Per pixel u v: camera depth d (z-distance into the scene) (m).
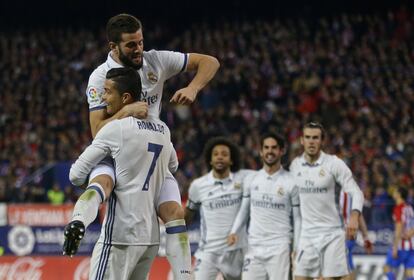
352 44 46.16
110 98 9.18
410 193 27.58
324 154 15.30
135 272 9.44
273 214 15.15
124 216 9.06
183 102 9.53
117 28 9.22
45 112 38.44
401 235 20.67
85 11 53.69
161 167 9.34
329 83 40.25
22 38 45.94
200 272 15.34
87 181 9.28
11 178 30.95
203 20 52.59
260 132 35.12
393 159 32.12
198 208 15.78
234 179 15.46
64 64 43.84
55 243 24.39
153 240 9.34
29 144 34.97
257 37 45.84
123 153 9.04
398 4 51.75
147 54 9.63
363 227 17.34
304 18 51.66
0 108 38.84
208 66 9.83
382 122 36.38
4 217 24.48
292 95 40.12
